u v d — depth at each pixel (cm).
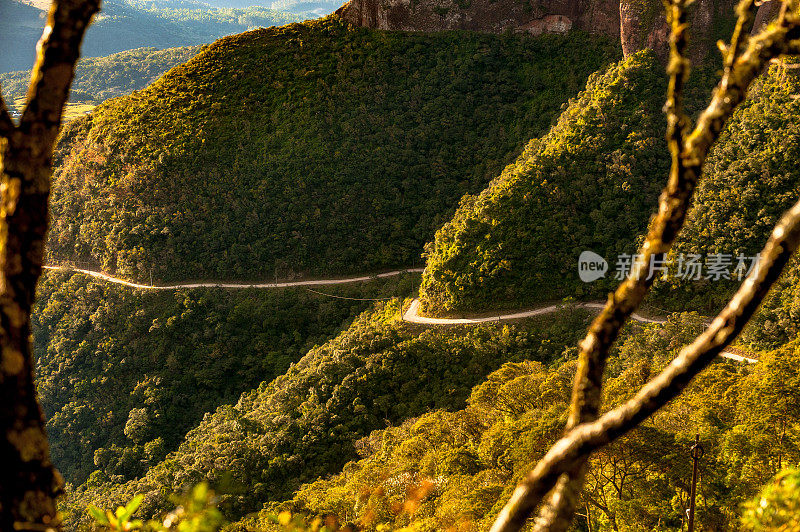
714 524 1836
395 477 2542
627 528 1844
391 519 1719
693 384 2714
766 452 1944
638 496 1928
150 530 270
